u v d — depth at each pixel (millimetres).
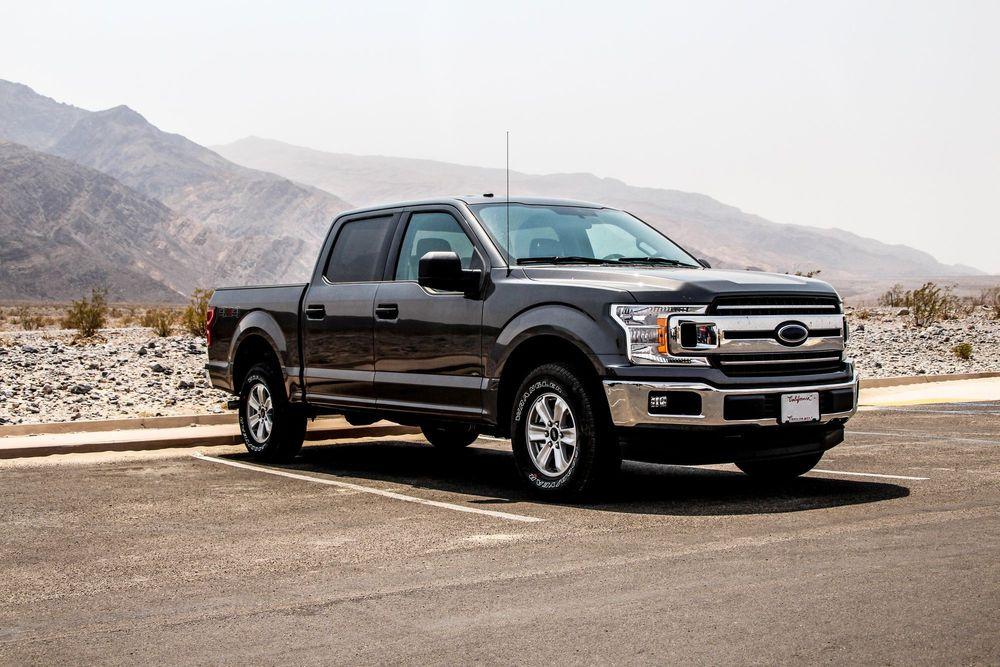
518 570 5312
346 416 9711
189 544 6160
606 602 4660
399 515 6984
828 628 4195
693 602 4613
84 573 5480
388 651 4078
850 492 7496
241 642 4238
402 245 8852
